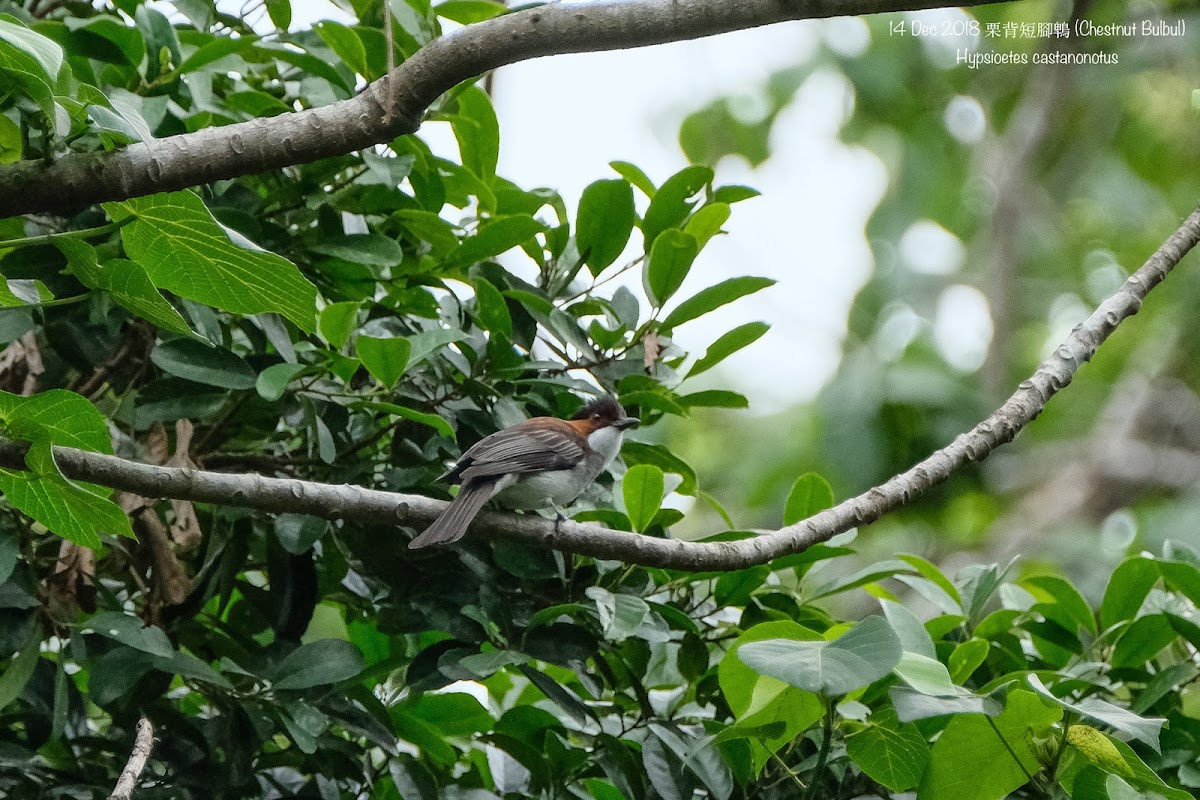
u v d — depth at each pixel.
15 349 8.59
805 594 9.55
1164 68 20.44
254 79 9.65
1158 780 6.67
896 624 7.55
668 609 8.22
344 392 8.49
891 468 17.12
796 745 8.27
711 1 6.14
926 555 17.97
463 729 9.11
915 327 19.17
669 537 9.26
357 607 9.57
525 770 9.06
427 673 8.07
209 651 8.78
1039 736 7.03
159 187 6.10
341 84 8.88
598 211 8.88
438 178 9.30
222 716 8.17
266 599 9.06
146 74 8.68
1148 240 20.97
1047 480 21.05
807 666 6.31
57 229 8.32
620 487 9.30
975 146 21.17
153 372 9.11
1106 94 20.80
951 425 17.08
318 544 8.84
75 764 8.28
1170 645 9.16
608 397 8.84
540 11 6.23
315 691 8.09
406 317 9.34
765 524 17.30
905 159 20.17
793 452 17.39
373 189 9.09
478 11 9.88
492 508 9.16
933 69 20.64
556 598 8.52
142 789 7.89
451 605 8.40
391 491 8.43
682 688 9.63
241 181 9.44
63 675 7.52
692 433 19.06
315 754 8.31
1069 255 21.31
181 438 8.52
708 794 8.24
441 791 8.52
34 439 5.88
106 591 8.42
